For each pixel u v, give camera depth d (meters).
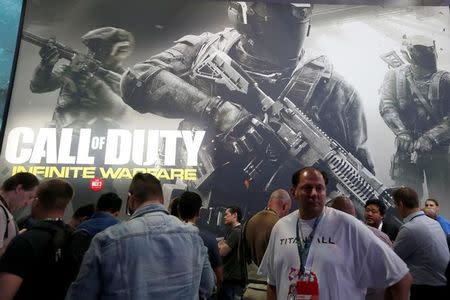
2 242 2.31
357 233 1.68
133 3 7.26
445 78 6.54
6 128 6.73
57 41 7.15
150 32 7.11
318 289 1.59
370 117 6.46
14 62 7.02
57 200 1.80
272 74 6.71
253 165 6.34
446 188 6.04
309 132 6.42
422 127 6.34
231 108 6.61
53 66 7.04
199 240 1.67
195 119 6.64
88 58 7.05
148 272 1.42
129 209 1.69
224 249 3.63
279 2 6.98
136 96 6.84
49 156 6.59
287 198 3.18
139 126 6.70
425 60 6.66
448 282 1.50
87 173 6.50
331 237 1.70
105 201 2.71
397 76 6.62
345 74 6.68
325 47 6.82
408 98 6.50
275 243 1.85
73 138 6.67
